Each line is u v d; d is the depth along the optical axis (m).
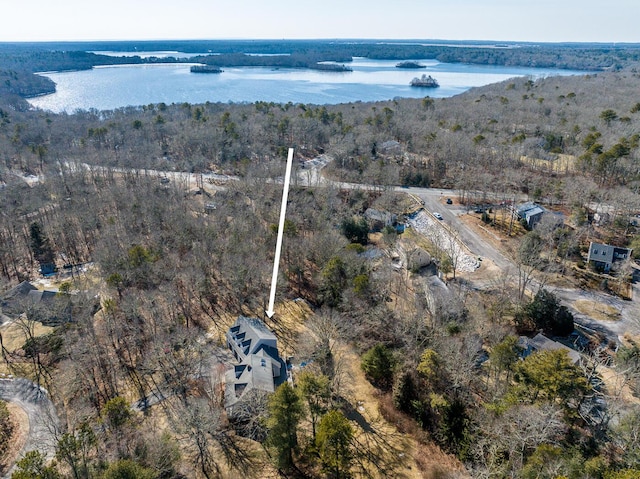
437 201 117.94
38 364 59.25
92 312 67.25
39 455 36.84
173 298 67.88
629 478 33.53
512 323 69.06
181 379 53.78
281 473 43.56
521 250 83.94
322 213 100.12
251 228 90.38
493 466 39.75
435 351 53.34
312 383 47.03
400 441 48.06
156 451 41.53
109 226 92.44
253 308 72.31
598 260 83.06
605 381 55.09
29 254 92.31
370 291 67.69
